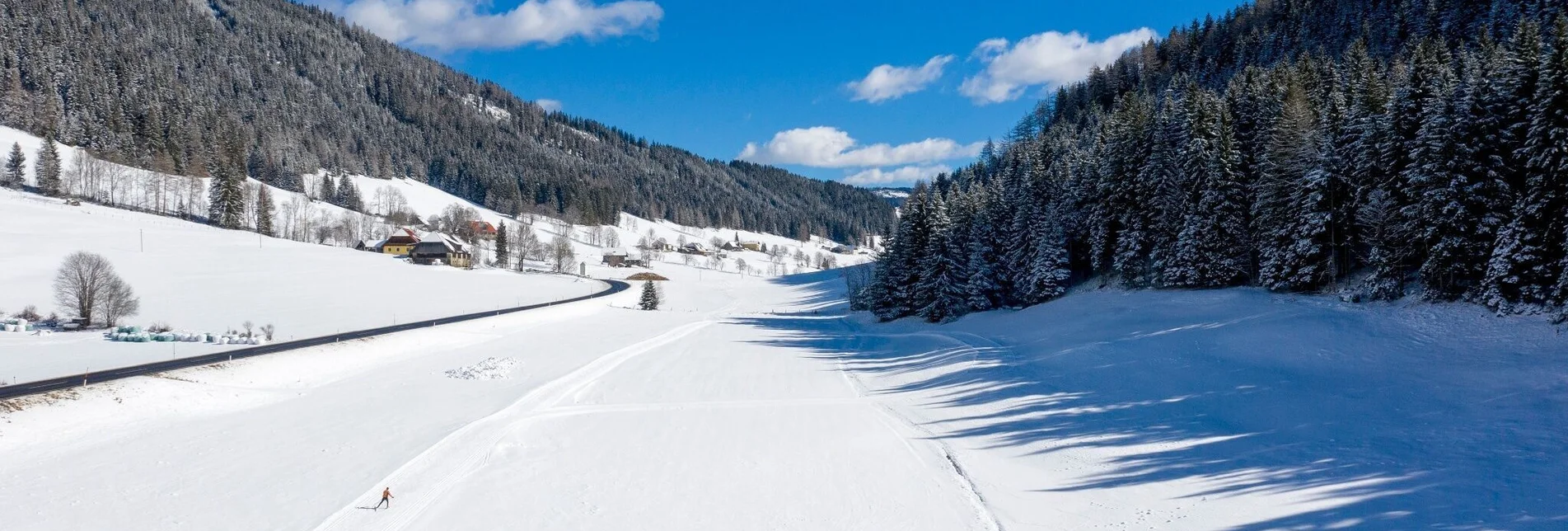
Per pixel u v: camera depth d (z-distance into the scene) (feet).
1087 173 191.01
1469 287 102.53
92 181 420.77
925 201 214.69
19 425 69.31
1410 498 47.37
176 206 442.91
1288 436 64.13
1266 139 153.28
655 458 71.51
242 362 107.24
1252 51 398.21
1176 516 49.83
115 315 160.56
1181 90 383.45
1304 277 131.13
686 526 53.21
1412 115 118.21
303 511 54.34
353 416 85.61
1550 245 93.86
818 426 84.33
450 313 213.66
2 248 251.19
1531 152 97.09
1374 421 64.90
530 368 124.77
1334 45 353.92
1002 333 154.20
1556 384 67.67
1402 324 100.27
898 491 60.64
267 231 410.52
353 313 205.98
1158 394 85.40
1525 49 106.83
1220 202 151.53
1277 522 46.62
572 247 549.54
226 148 549.95
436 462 68.44
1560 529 40.32
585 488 61.98
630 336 180.24
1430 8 314.55
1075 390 92.27
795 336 188.75
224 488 59.06
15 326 151.74
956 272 195.62
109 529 50.03
